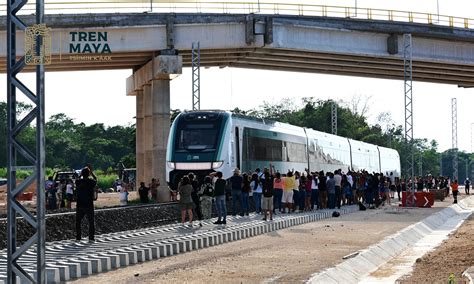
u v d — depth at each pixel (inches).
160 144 2031.3
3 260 734.5
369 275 799.1
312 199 1674.5
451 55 2320.4
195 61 2231.8
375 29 2166.6
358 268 809.5
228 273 699.4
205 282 640.4
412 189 1971.0
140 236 995.9
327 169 2295.8
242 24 2030.0
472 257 907.4
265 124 1786.4
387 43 2213.3
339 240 1053.2
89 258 719.7
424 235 1337.4
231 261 799.7
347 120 5108.3
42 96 456.8
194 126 1560.0
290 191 1515.7
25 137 4210.1
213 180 1349.7
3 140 4360.2
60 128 6205.7
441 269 810.2
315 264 773.3
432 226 1497.3
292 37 2080.5
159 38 1977.1
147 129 2192.4
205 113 1581.0
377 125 5497.1
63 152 5300.2
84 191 902.4
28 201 2102.6
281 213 1510.8
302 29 2094.0
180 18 1984.5
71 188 1688.0
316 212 1572.3
